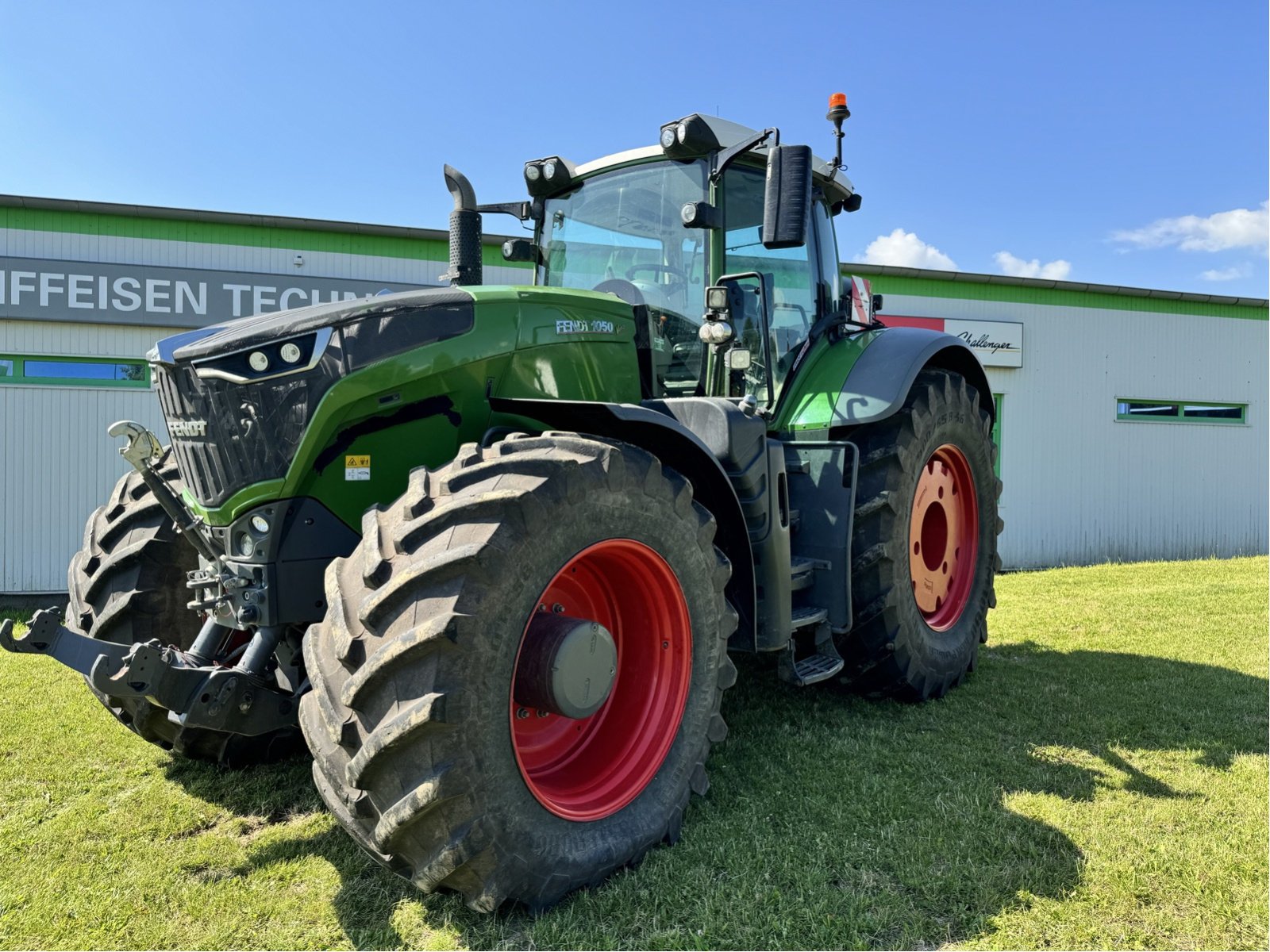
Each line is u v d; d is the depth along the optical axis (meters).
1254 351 13.66
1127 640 5.32
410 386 2.45
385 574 2.00
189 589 2.99
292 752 3.31
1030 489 12.37
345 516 2.42
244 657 2.33
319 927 2.13
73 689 4.25
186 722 2.16
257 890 2.30
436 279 9.10
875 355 3.90
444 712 1.86
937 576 4.25
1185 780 2.95
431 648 1.89
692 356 3.46
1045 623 5.96
